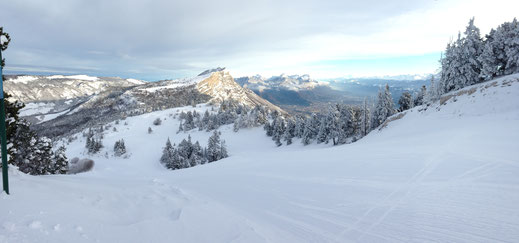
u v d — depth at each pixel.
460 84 36.53
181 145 87.75
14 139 12.50
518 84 25.78
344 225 4.87
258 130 111.75
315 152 22.41
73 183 6.62
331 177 9.95
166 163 87.00
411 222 4.72
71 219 3.59
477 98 28.59
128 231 3.79
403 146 17.36
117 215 4.55
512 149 10.78
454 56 37.06
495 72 34.09
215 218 5.10
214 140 76.25
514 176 7.05
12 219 3.05
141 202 5.96
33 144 17.23
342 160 14.29
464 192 6.17
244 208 6.44
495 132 16.20
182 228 4.32
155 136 140.25
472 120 24.75
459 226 4.34
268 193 8.21
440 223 4.54
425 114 34.94
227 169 17.84
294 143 78.12
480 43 35.66
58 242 2.86
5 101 8.11
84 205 4.54
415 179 8.09
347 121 59.94
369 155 14.89
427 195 6.29
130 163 94.12
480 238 3.87
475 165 8.87
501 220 4.43
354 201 6.43
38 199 4.04
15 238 2.66
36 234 2.88
